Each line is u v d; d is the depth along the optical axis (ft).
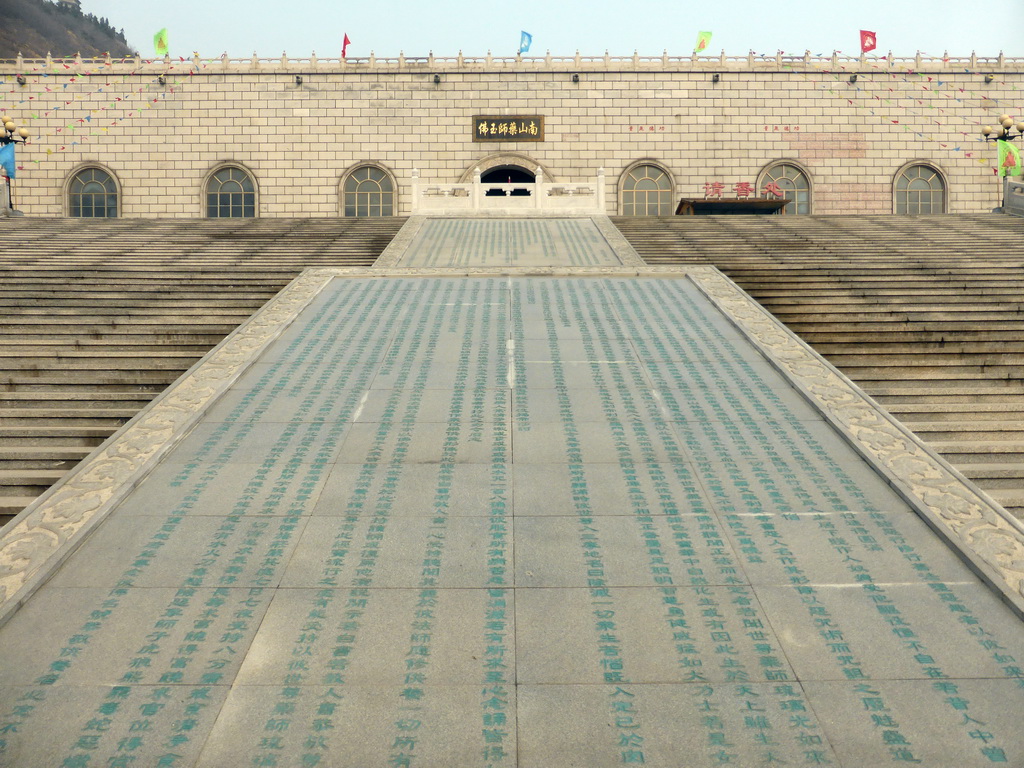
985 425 32.86
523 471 26.07
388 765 15.17
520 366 34.91
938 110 121.49
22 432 31.96
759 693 16.89
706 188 122.31
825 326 42.73
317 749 15.53
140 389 36.76
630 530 22.84
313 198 122.21
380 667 17.63
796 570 21.08
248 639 18.49
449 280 48.83
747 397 31.91
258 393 32.12
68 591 20.20
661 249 62.44
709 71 121.49
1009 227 71.61
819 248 61.87
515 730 15.96
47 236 66.69
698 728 16.02
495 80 121.90
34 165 119.96
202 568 21.11
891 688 17.04
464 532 22.70
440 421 29.71
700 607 19.62
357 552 21.79
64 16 305.94
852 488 25.16
